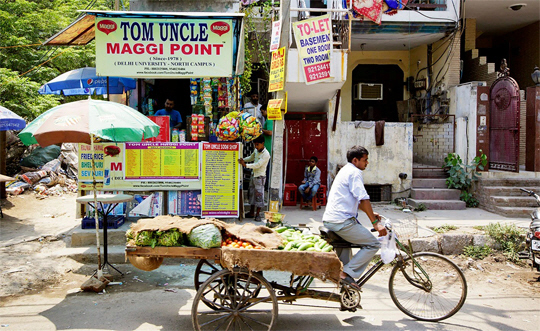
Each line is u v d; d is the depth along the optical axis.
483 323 4.22
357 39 10.90
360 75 12.46
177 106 9.66
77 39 7.93
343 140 9.49
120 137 4.58
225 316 3.82
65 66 11.98
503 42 13.36
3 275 5.31
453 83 10.49
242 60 7.58
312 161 8.66
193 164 6.82
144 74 6.79
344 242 4.28
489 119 9.47
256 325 4.14
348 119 12.32
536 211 5.99
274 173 7.28
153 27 6.72
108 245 6.40
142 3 8.49
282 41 7.08
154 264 4.09
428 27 10.11
